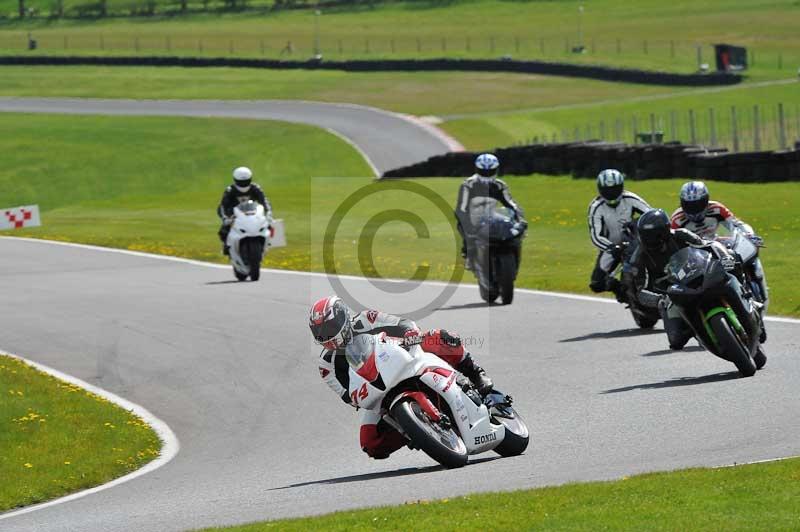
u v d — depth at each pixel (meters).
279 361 51.44
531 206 107.44
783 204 89.50
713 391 37.44
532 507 23.72
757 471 25.52
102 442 40.31
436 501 25.19
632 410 36.00
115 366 53.16
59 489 35.22
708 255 39.44
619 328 52.91
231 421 42.50
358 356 29.61
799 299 55.59
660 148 109.00
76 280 80.69
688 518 21.83
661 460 29.03
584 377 42.50
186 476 34.81
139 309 66.94
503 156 129.50
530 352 48.50
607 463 29.38
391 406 29.48
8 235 115.00
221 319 62.28
